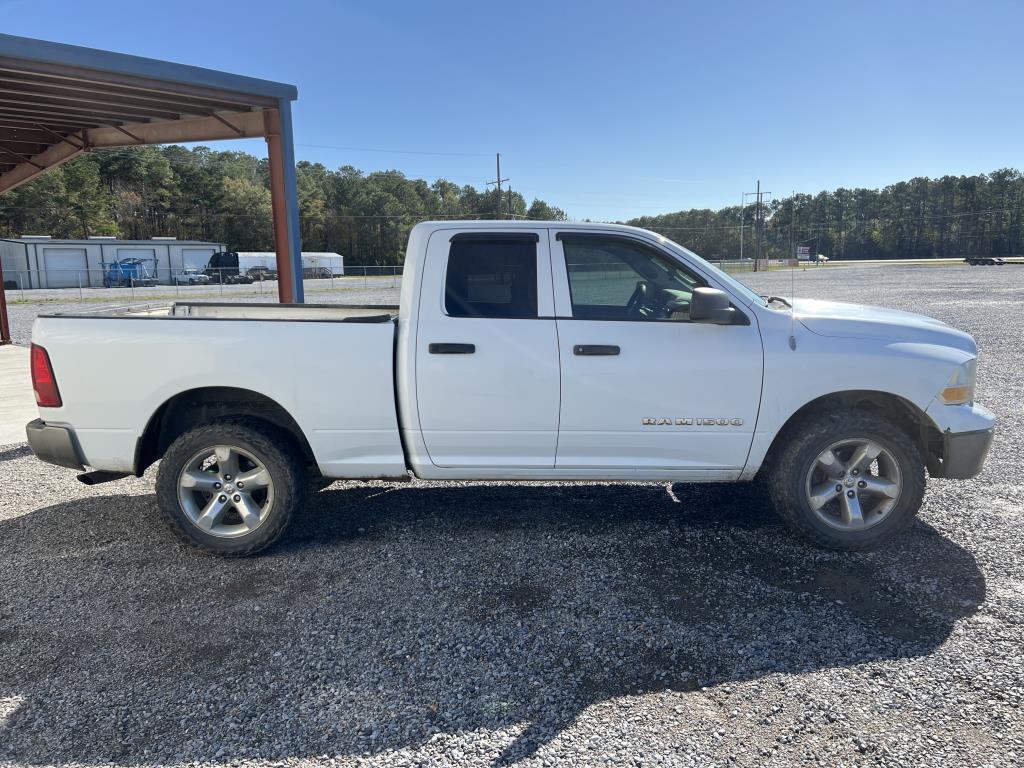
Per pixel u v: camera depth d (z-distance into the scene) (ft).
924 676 9.16
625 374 12.83
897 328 13.28
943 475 13.17
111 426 13.23
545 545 13.58
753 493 16.47
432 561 12.94
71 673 9.52
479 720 8.42
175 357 12.94
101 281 153.99
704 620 10.68
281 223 26.86
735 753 7.77
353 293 120.98
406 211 353.31
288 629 10.62
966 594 11.39
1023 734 8.02
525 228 13.16
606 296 13.26
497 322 12.92
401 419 13.16
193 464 13.12
